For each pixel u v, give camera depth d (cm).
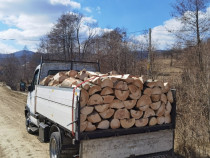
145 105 430
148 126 431
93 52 2452
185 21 1374
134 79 421
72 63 714
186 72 718
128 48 1597
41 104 584
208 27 1315
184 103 638
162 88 446
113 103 402
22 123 974
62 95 431
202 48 745
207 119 582
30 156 571
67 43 4000
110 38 2258
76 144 392
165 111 454
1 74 5978
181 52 1238
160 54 1352
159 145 442
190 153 535
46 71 677
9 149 624
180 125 597
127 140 406
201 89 600
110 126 402
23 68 5634
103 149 382
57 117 458
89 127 383
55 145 455
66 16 4019
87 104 382
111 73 535
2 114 1199
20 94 2609
